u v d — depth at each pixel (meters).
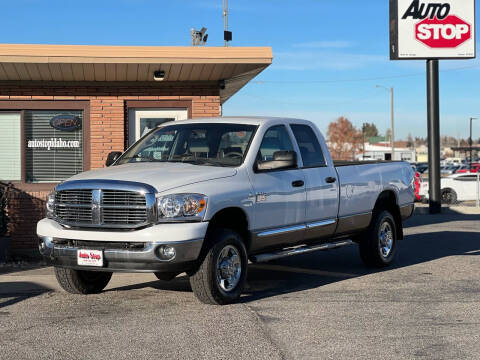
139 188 6.78
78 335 6.00
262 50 11.94
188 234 6.73
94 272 7.98
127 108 13.55
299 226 8.32
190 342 5.72
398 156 99.75
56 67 11.95
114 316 6.77
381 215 9.93
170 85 13.59
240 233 7.62
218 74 12.98
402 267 10.05
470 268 9.86
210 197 6.98
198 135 8.23
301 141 8.69
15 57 11.35
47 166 13.34
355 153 101.38
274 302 7.40
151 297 7.80
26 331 6.16
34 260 12.02
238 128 8.15
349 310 6.95
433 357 5.25
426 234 14.80
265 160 7.89
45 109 13.29
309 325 6.30
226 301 7.21
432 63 21.47
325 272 9.64
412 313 6.80
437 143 21.45
